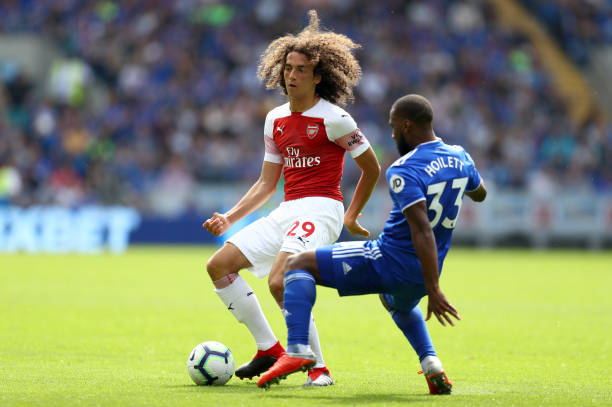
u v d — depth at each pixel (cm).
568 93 11212
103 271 5775
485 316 3525
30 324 3070
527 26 11912
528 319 3422
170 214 8988
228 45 10725
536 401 1700
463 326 3209
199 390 1809
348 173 8544
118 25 11150
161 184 9169
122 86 10500
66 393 1734
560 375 2120
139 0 11262
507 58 11050
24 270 5841
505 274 5778
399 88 10319
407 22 11025
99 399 1661
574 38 11925
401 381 2006
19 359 2270
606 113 11188
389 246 1748
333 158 1988
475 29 11281
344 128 1950
